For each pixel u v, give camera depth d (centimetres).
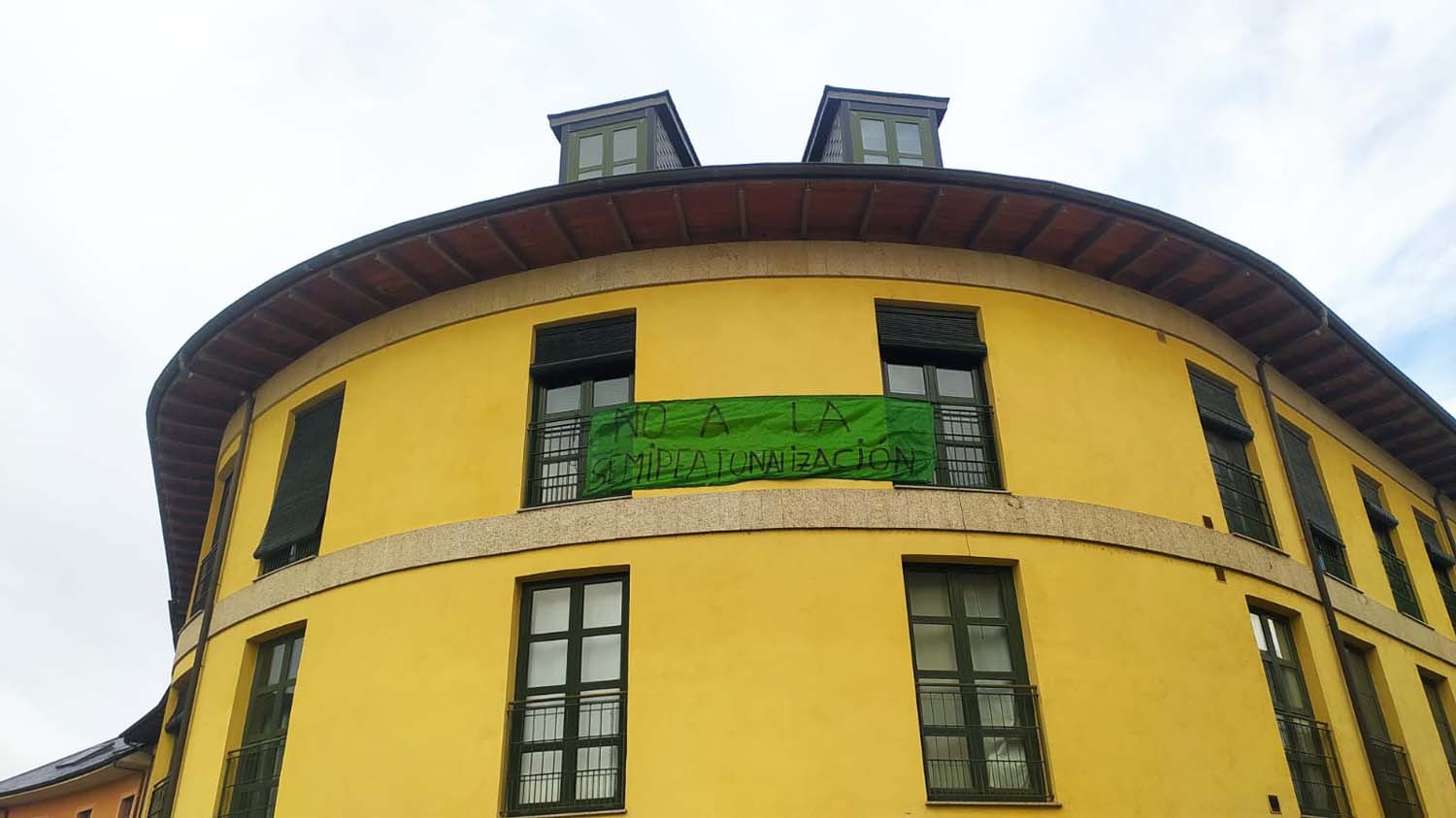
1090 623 1175
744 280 1318
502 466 1265
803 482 1191
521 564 1195
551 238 1334
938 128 1650
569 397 1327
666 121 1697
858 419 1227
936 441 1259
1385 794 1307
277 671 1341
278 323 1469
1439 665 1659
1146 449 1333
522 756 1116
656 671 1101
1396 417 1762
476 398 1325
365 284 1402
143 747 2073
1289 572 1393
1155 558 1256
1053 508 1226
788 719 1068
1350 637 1451
